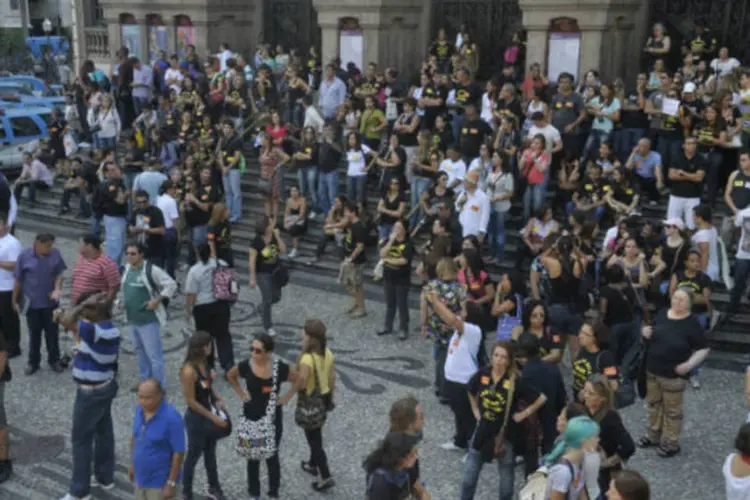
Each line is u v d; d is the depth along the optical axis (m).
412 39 20.88
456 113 16.69
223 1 23.70
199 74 21.20
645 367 8.77
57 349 11.27
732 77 14.41
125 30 25.53
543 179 13.66
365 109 17.66
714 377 10.59
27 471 8.74
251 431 7.62
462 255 10.49
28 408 10.21
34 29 44.53
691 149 12.27
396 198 14.14
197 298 10.38
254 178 18.84
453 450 8.98
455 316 8.34
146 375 10.41
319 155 16.05
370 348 11.90
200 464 8.79
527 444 7.22
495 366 7.12
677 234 10.40
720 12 16.84
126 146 21.91
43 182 20.50
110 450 8.26
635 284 10.08
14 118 22.66
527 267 13.34
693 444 9.00
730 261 12.38
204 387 7.61
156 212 13.43
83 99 22.45
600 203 13.28
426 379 10.86
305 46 23.70
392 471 5.65
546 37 17.33
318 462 8.13
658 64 15.40
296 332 12.56
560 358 8.55
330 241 15.71
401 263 11.92
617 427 6.53
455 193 14.02
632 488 5.04
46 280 10.93
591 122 15.13
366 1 20.06
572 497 5.74
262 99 19.48
